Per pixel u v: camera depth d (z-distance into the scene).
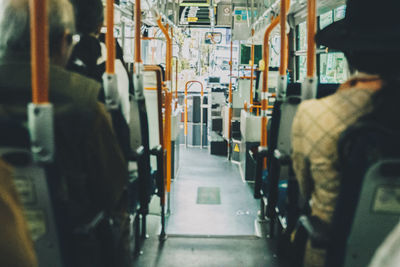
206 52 12.90
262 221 4.11
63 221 1.30
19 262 0.94
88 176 1.50
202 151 8.84
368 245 1.35
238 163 7.61
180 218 4.62
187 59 12.20
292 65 5.63
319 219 1.54
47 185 1.25
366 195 1.28
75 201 1.44
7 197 0.96
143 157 2.97
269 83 6.96
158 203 4.47
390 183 1.27
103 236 1.62
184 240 3.83
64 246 1.32
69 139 1.34
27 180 1.26
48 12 1.41
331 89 3.02
